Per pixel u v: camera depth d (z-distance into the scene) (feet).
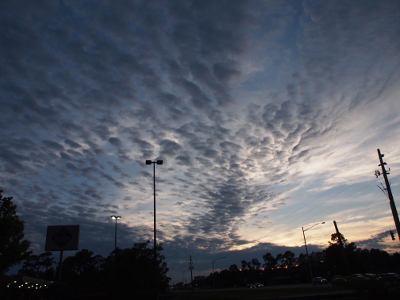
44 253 320.50
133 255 85.51
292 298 85.87
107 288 83.97
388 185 107.86
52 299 125.08
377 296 76.07
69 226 171.22
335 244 295.28
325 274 374.63
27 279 130.82
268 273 493.77
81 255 309.22
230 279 527.40
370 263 297.33
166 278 99.55
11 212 57.77
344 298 82.43
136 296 81.30
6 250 52.24
